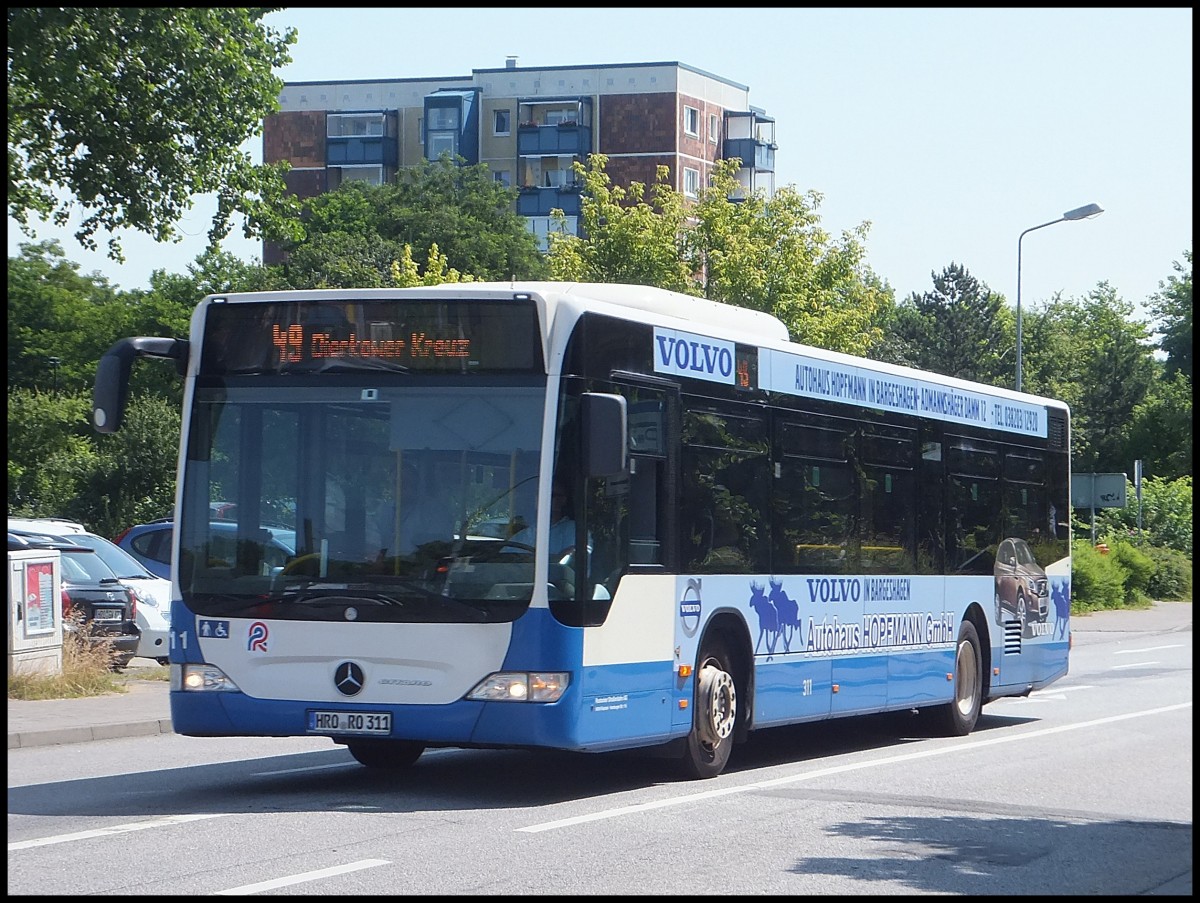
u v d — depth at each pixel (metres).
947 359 99.62
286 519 11.66
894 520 16.42
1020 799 12.38
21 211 29.83
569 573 11.35
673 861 9.17
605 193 49.06
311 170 104.50
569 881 8.44
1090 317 125.31
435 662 11.23
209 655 11.66
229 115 29.86
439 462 11.47
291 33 30.67
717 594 13.16
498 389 11.46
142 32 27.83
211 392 11.92
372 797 11.87
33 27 25.78
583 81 100.94
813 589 14.75
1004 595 19.02
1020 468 19.66
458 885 8.23
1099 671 27.88
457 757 15.13
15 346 79.75
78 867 8.66
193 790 12.35
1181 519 59.62
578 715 11.32
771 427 14.16
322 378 11.71
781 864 9.17
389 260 79.56
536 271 85.12
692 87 101.00
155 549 30.58
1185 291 97.56
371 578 11.41
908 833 10.52
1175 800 12.46
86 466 58.75
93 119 28.66
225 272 81.31
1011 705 21.91
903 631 16.50
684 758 13.03
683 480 12.74
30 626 20.53
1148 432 88.25
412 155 104.38
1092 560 48.75
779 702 14.14
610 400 11.09
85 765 14.48
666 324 12.69
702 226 48.78
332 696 11.39
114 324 81.00
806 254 49.44
